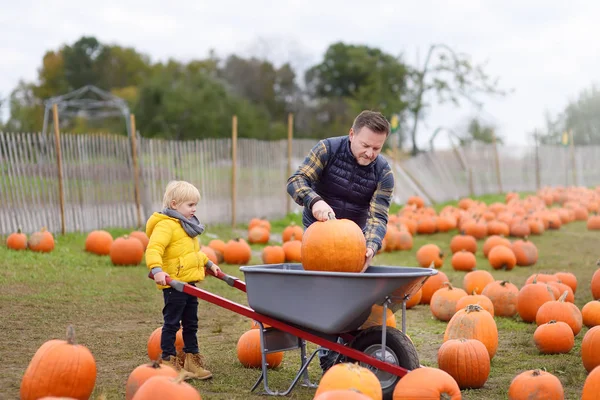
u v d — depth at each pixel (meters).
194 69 71.62
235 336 7.07
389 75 48.31
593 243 16.70
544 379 4.60
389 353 4.70
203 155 16.58
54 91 76.62
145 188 15.11
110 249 11.54
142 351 6.23
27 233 12.61
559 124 64.00
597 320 7.59
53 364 4.25
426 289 9.38
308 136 64.62
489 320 6.20
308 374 5.62
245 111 57.88
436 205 27.34
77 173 13.61
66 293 8.92
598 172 37.91
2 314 7.52
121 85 78.19
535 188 34.56
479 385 5.31
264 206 18.73
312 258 4.81
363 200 5.43
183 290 4.87
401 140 48.41
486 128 53.69
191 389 3.79
